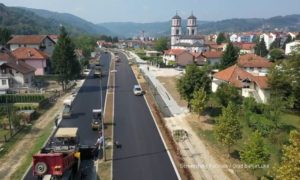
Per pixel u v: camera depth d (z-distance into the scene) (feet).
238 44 556.10
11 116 137.08
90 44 577.43
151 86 245.24
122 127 143.33
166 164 105.09
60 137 102.42
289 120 161.79
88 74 299.99
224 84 176.76
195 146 121.80
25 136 128.98
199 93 152.35
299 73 181.78
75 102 188.85
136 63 413.39
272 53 398.62
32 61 272.10
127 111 170.91
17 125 134.62
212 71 263.49
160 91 226.99
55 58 221.66
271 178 90.84
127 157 110.32
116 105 183.73
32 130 136.46
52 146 100.01
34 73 252.01
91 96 205.98
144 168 101.86
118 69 347.15
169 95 213.46
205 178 95.71
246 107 162.30
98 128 138.51
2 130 135.44
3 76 215.10
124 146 120.37
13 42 317.01
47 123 146.92
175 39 589.73
